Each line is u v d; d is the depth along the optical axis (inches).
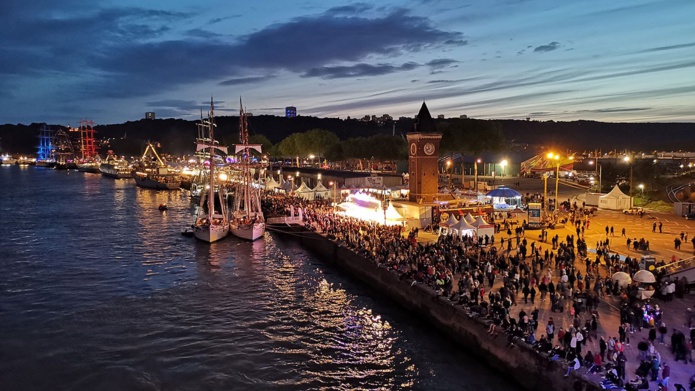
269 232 3558.1
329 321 1815.9
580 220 2719.0
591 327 1269.7
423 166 3171.8
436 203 3053.6
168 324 1813.5
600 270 1828.2
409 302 1836.9
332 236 2743.6
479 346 1423.5
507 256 2023.9
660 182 4168.3
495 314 1398.9
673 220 2923.2
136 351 1593.3
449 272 1745.8
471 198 3457.2
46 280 2377.0
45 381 1407.5
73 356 1557.6
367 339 1641.2
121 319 1865.2
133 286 2276.1
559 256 1849.2
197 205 4896.7
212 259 2775.6
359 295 2091.5
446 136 4665.4
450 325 1565.0
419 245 2167.8
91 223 4119.1
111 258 2824.8
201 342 1659.7
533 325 1283.2
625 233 2492.6
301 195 4411.9
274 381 1401.3
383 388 1343.5
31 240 3395.7
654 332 1221.1
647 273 1459.2
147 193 6776.6
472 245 2150.6
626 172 4645.7
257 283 2300.7
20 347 1620.3
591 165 6043.3
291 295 2119.8
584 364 1141.1
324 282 2299.5
